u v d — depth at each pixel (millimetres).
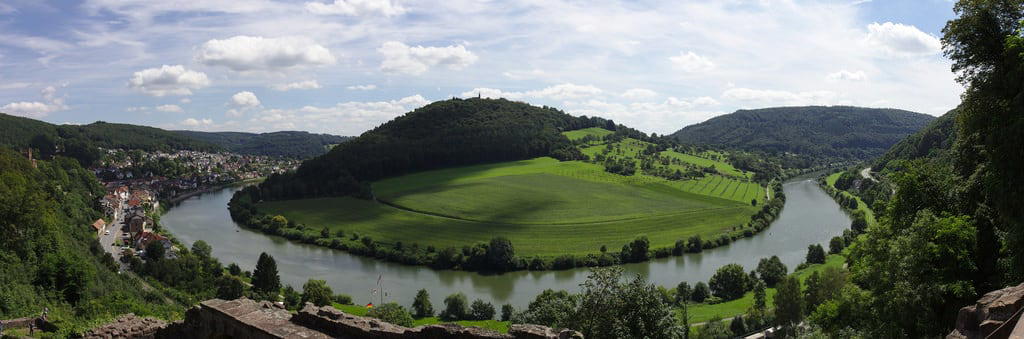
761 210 153250
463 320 81500
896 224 38000
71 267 65625
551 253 118312
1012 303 15617
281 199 185750
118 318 31750
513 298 93312
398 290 99062
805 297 72438
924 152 148000
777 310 70688
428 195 172250
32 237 78312
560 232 133375
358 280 106125
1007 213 29109
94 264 82562
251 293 89562
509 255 113438
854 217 147000
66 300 62562
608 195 169875
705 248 126062
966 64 36531
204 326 21781
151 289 85375
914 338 28797
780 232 138500
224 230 153750
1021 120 27594
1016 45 29297
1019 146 28016
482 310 82500
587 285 32719
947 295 28797
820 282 71188
